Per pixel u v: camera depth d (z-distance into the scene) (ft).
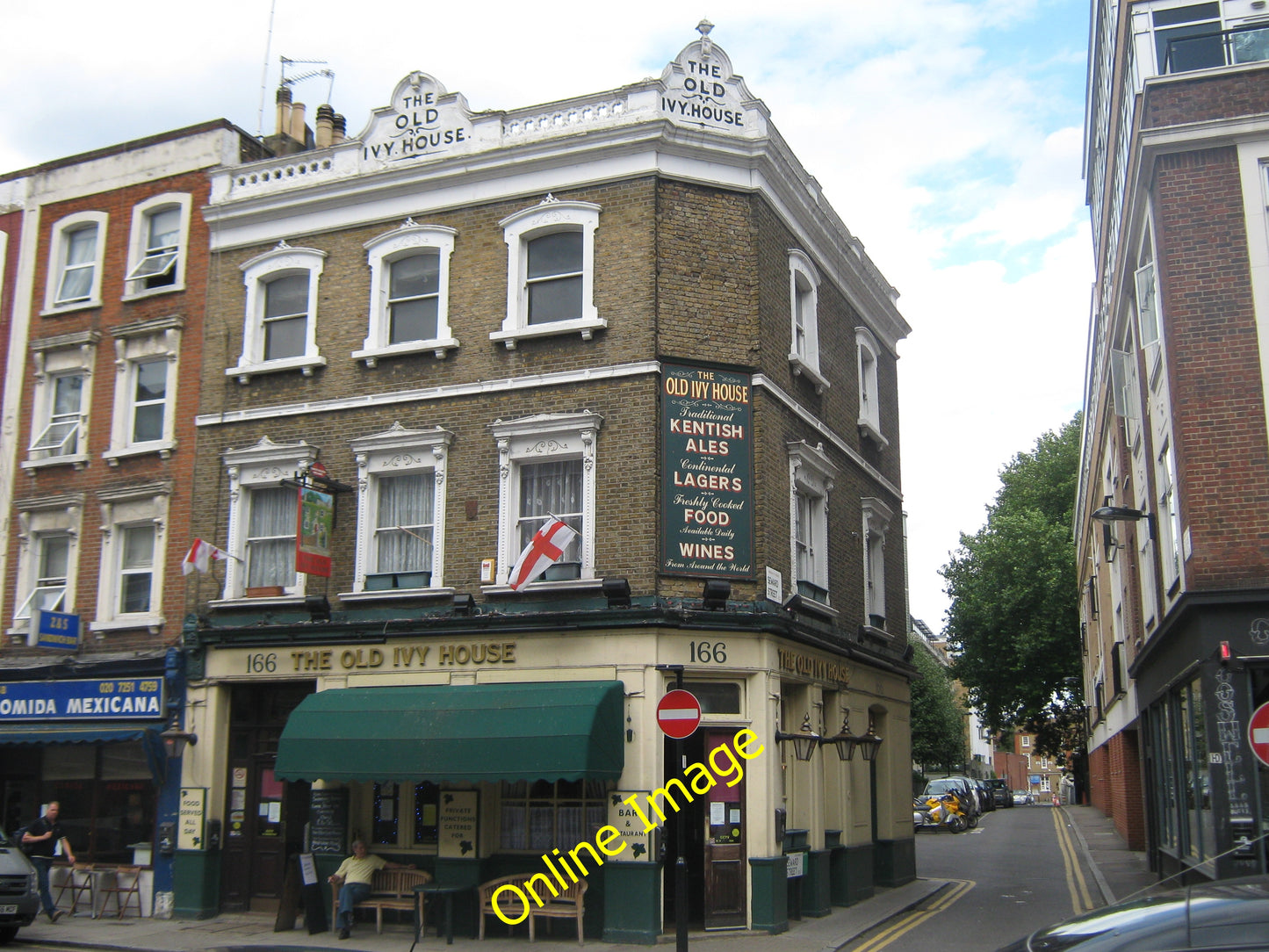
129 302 66.49
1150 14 55.93
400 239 58.80
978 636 157.17
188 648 58.44
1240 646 44.75
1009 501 178.60
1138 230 55.31
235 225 63.93
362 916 52.37
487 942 47.39
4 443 68.23
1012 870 79.36
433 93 59.77
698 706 42.04
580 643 49.78
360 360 58.70
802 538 59.77
